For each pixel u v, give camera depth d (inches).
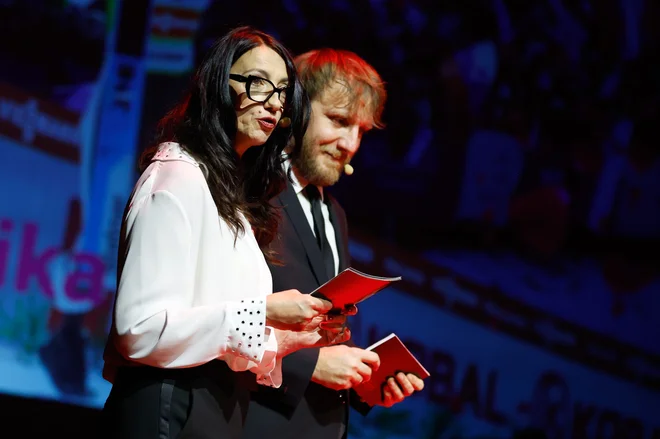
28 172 243.4
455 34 286.8
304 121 106.5
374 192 277.7
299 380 115.4
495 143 291.1
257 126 97.0
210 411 87.7
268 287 97.3
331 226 137.9
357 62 137.4
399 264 278.7
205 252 89.7
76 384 240.2
